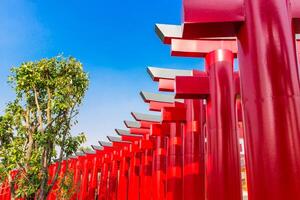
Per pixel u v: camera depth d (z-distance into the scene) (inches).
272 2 201.8
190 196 486.6
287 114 183.9
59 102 411.5
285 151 178.9
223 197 331.3
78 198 1278.3
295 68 193.5
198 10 219.5
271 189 177.0
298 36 366.0
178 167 603.5
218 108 358.0
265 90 190.4
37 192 401.1
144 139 833.5
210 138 360.2
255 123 190.7
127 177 1034.1
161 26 383.6
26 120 416.8
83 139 432.1
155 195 744.3
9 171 387.9
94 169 1226.0
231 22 213.3
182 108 532.1
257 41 199.0
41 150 407.8
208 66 382.0
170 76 503.8
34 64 428.5
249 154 191.8
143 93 621.0
